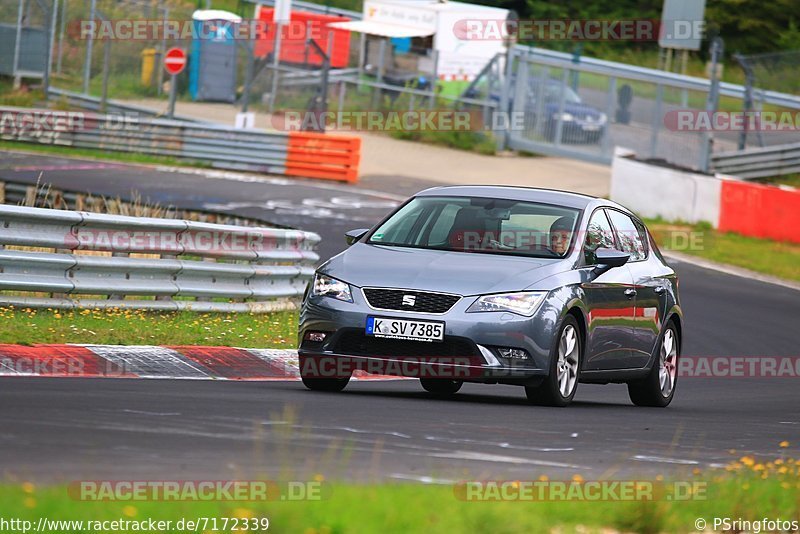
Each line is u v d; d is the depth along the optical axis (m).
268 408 28.77
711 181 95.62
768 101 115.19
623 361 38.16
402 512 16.52
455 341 32.75
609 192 112.25
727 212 94.81
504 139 128.25
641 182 99.81
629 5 175.25
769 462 25.22
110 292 43.72
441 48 131.75
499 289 33.38
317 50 119.88
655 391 40.47
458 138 130.00
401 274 33.81
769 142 118.25
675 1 118.06
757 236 93.44
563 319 33.94
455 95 131.88
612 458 25.12
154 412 26.52
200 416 26.44
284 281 52.75
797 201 92.06
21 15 129.75
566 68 123.56
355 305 33.47
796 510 19.77
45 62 126.44
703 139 113.00
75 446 21.44
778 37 172.12
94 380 32.38
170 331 41.66
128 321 42.22
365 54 135.62
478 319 32.84
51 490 16.94
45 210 42.06
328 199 96.31
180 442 22.77
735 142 119.00
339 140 107.75
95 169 100.81
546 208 37.12
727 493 20.34
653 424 32.62
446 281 33.44
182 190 93.50
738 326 65.00
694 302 70.50
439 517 16.61
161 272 45.56
